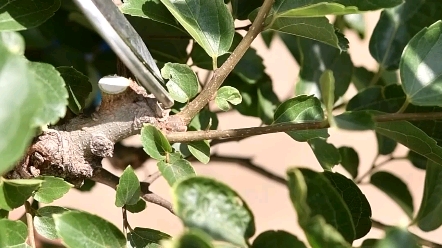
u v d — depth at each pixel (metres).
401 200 0.33
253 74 0.32
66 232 0.17
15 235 0.19
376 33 0.31
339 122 0.20
